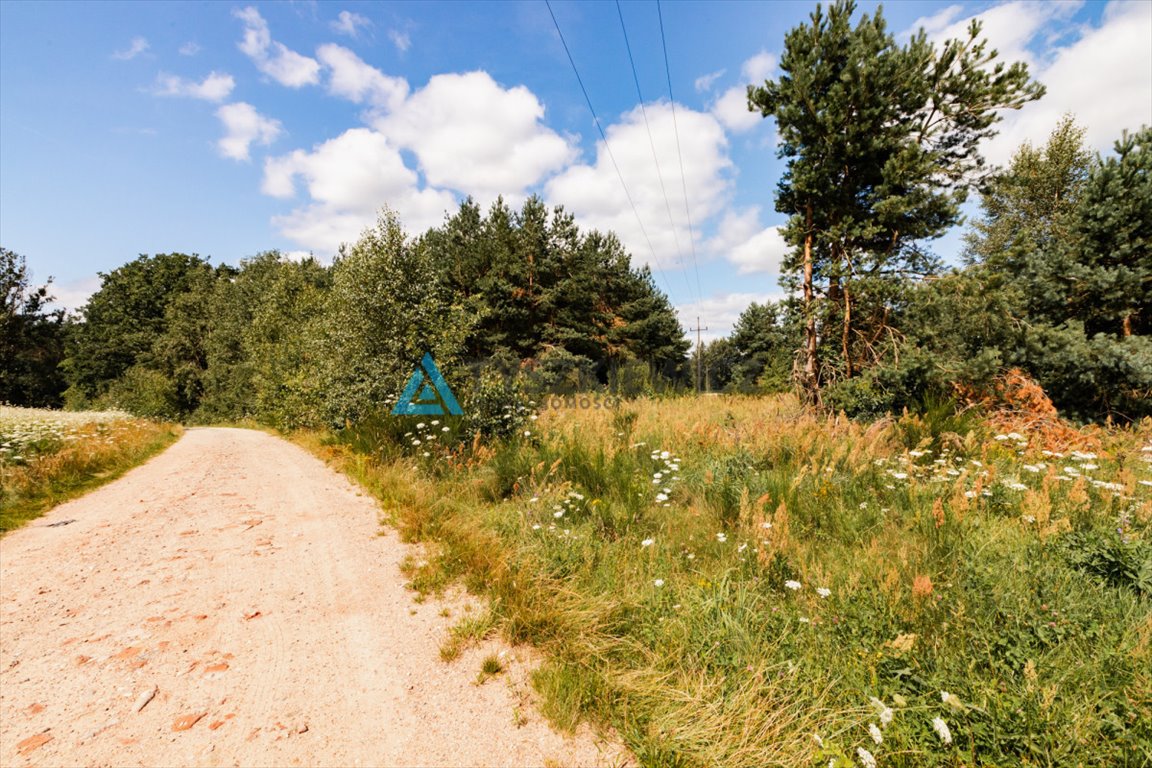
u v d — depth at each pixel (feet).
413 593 12.46
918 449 20.26
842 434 24.80
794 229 35.65
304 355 60.54
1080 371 28.02
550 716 7.86
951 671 7.55
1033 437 22.66
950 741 6.19
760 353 134.92
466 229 108.58
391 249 39.52
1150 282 30.27
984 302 29.27
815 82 33.86
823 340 37.86
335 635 10.52
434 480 22.62
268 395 71.87
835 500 15.98
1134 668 7.36
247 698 8.41
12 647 9.98
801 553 12.45
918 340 32.83
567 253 112.16
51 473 24.93
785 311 37.32
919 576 9.28
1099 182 31.94
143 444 40.37
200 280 163.53
